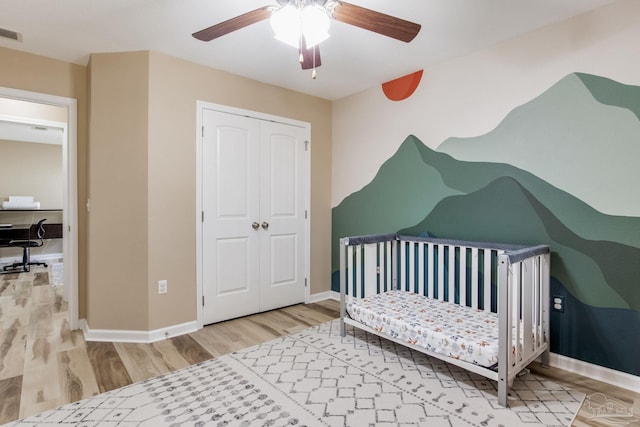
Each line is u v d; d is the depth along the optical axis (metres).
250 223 3.32
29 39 2.49
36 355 2.44
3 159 6.53
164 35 2.45
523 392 1.97
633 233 2.00
